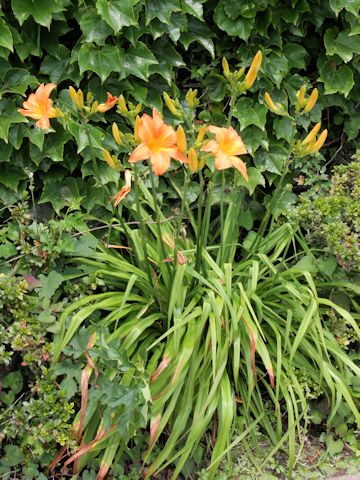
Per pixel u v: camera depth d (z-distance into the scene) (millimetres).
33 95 988
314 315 1080
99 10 1083
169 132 882
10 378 1045
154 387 994
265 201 1365
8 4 1126
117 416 956
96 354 928
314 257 1222
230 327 1059
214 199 1321
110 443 967
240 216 1304
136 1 1108
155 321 1133
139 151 864
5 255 1089
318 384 1111
